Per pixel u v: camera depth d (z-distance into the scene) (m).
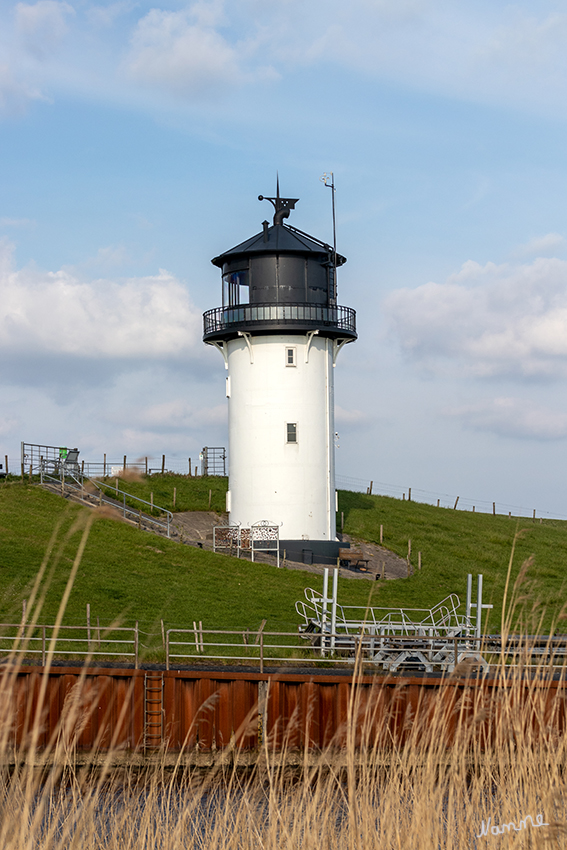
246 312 77.12
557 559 86.62
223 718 34.84
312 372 78.12
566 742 11.93
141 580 58.66
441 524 94.31
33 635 43.41
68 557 61.06
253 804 12.82
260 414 77.31
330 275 79.81
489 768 12.34
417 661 40.56
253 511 76.81
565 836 10.79
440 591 69.00
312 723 33.62
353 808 11.84
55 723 31.81
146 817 11.64
